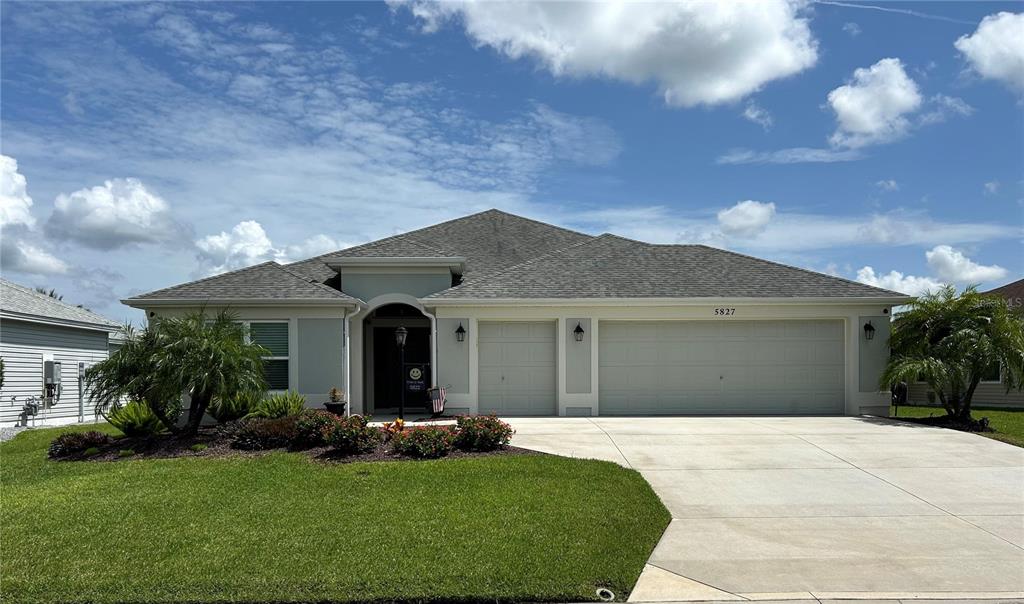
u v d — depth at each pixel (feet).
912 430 44.21
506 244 68.33
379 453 35.19
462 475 30.19
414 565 19.53
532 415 53.62
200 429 43.96
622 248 63.41
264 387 41.63
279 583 18.29
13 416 61.26
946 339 49.16
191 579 18.58
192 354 38.09
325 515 24.44
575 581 18.57
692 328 54.54
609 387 54.24
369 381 59.11
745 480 30.94
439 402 51.96
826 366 54.44
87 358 74.49
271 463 33.37
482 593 17.88
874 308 53.93
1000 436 42.04
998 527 24.57
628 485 28.89
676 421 48.88
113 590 18.01
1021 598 18.17
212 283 52.39
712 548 22.15
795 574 19.83
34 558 20.26
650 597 18.12
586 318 53.78
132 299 49.73
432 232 69.82
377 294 55.31
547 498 26.55
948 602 17.94
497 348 54.19
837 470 32.89
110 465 34.30
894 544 22.62
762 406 54.39
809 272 58.39
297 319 50.93
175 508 25.57
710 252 62.85
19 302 64.95
